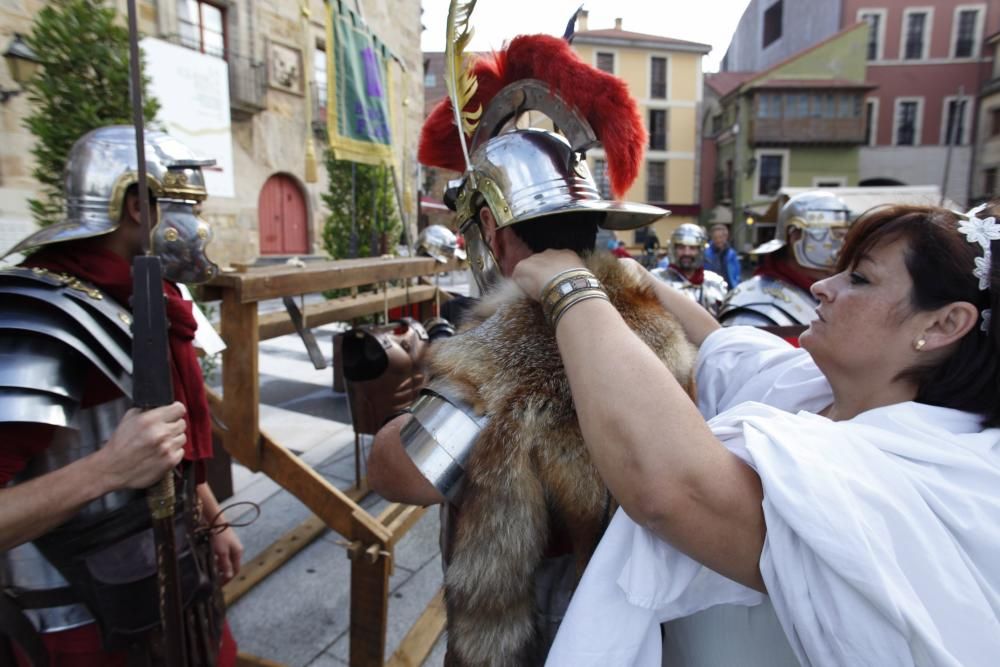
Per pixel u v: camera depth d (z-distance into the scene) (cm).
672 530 56
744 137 2159
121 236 119
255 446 168
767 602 69
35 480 91
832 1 1285
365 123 337
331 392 491
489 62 94
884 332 67
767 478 55
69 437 108
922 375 67
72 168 115
